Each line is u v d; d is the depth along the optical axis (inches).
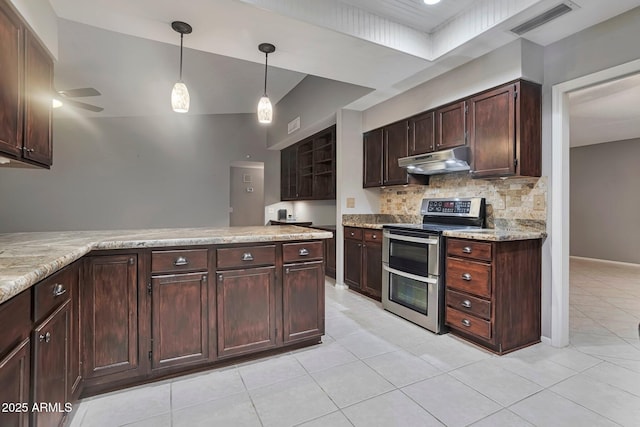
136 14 82.2
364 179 171.3
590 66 91.2
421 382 79.0
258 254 88.5
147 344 77.5
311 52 104.3
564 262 98.2
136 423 64.0
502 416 65.9
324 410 68.2
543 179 102.0
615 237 244.8
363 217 174.1
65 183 216.2
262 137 278.2
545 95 101.3
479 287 97.3
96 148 223.6
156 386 77.0
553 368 85.7
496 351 94.5
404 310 123.1
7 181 205.9
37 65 75.6
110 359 74.0
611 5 81.5
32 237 83.0
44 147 80.3
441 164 120.3
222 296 84.4
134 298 76.0
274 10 81.5
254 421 64.7
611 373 83.0
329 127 201.8
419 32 107.8
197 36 93.5
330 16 90.1
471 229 114.3
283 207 286.0
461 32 100.0
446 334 109.0
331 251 192.4
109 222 226.7
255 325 88.7
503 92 101.7
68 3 78.7
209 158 257.6
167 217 243.3
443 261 109.5
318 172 220.1
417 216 155.0
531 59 99.1
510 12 86.0
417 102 135.2
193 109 240.7
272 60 110.0
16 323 42.5
